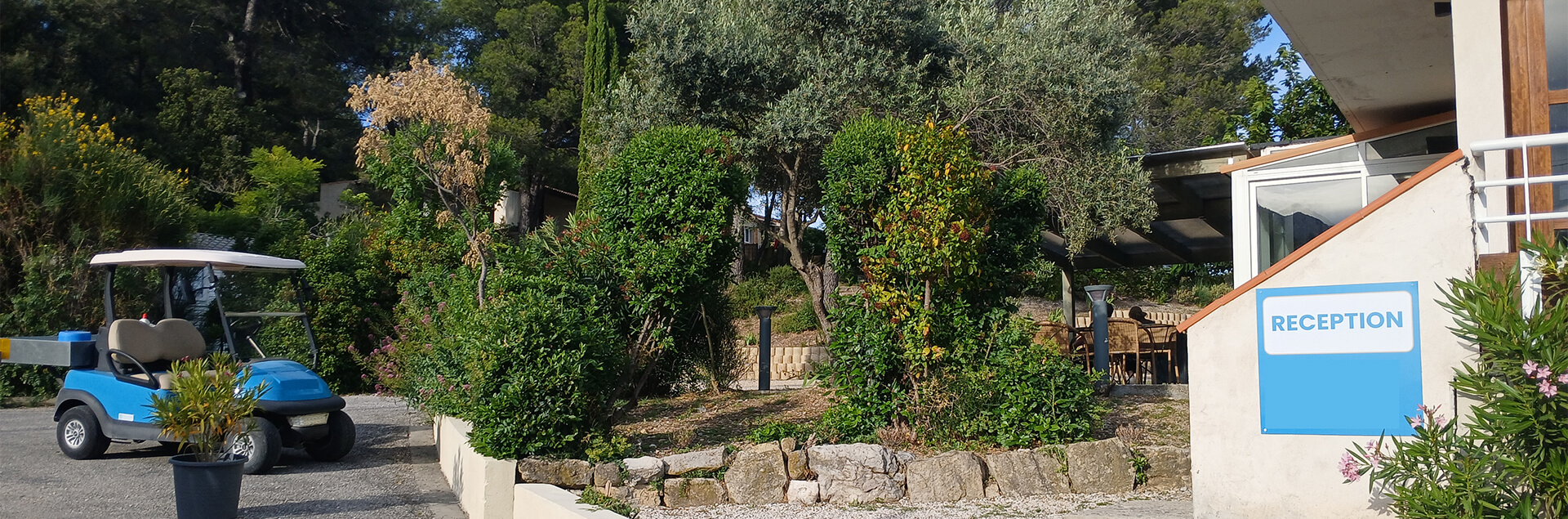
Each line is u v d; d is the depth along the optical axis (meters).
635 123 14.03
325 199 35.97
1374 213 5.98
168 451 10.88
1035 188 9.27
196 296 11.52
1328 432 5.98
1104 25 14.76
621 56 27.69
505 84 39.38
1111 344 13.07
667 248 8.59
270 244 21.67
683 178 8.71
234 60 39.34
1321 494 5.97
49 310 16.19
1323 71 9.36
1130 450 7.96
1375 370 5.89
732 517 7.14
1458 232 5.79
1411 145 9.62
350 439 10.59
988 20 14.13
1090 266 19.02
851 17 13.23
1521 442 4.91
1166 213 15.09
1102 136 13.70
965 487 7.68
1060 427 8.09
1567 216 5.19
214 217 21.28
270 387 9.62
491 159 11.91
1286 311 6.13
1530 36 6.05
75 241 16.83
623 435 9.19
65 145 17.03
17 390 16.50
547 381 7.81
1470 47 6.10
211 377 7.43
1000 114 13.41
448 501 8.63
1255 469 6.14
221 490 7.20
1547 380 4.71
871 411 8.48
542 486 7.40
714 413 10.91
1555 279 5.12
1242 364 6.22
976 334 8.45
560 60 40.41
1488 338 4.92
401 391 12.00
